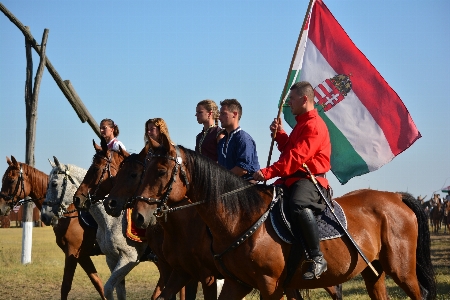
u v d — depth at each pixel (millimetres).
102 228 7742
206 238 6180
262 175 5156
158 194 4957
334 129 7230
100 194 7578
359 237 5598
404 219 5961
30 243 15336
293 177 5430
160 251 6945
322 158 5453
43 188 9383
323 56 7383
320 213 5445
